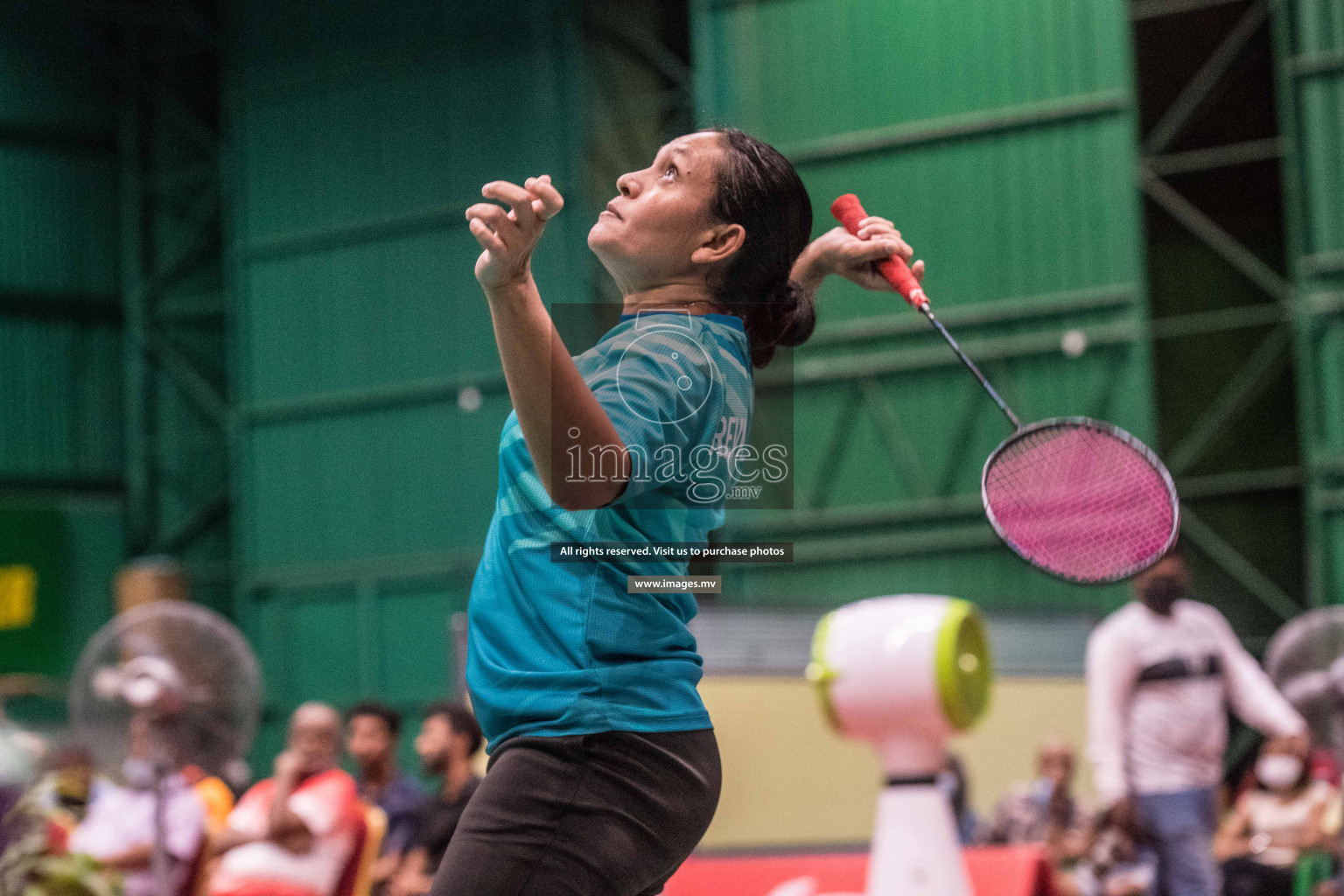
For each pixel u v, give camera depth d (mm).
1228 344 14250
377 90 18328
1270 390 14023
